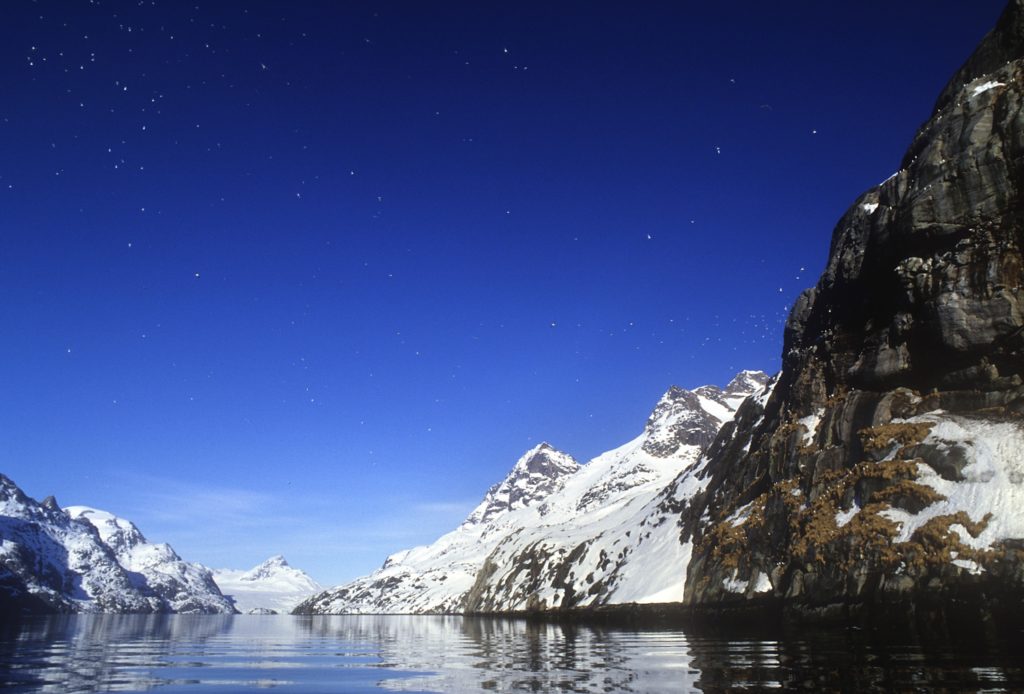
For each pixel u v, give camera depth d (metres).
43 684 29.23
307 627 130.62
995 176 55.84
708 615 62.75
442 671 33.81
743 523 67.56
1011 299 52.75
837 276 73.69
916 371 59.34
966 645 31.61
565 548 144.12
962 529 44.66
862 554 48.84
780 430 70.94
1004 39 62.78
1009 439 48.66
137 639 74.62
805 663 28.09
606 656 37.16
